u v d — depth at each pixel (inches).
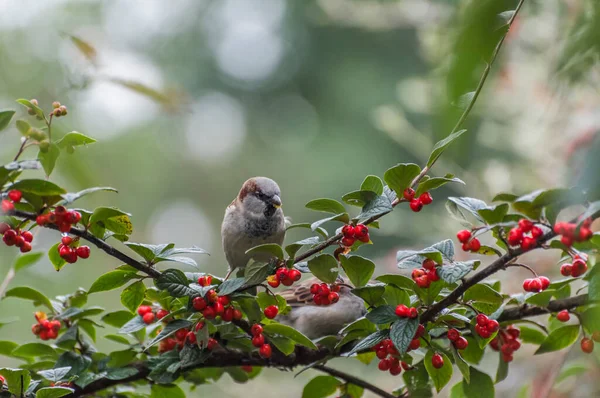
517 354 398.6
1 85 382.9
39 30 428.1
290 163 868.6
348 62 850.8
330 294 224.2
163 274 218.1
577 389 346.3
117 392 260.2
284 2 906.1
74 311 249.6
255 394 443.2
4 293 271.1
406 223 481.7
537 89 424.2
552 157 426.3
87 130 509.4
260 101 918.4
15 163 191.9
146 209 782.5
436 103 121.9
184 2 923.4
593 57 139.7
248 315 230.8
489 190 438.3
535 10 315.9
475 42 115.5
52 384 236.2
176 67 897.5
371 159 807.1
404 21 489.4
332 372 258.7
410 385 244.2
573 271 201.8
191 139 866.1
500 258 201.2
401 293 220.8
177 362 242.5
